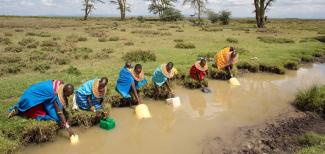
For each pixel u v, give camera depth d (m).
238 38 28.09
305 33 34.81
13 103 8.69
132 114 9.33
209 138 7.84
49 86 7.49
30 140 7.33
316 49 20.48
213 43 23.97
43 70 13.23
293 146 7.31
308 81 13.39
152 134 8.08
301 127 8.48
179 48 20.69
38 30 34.38
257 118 9.16
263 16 43.38
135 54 16.06
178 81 12.45
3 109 8.23
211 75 13.47
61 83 7.69
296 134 8.02
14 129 7.20
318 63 17.44
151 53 16.45
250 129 8.35
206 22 62.41
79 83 11.30
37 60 15.38
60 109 7.54
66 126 7.50
